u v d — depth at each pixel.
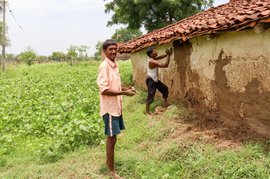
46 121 8.27
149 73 8.32
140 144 6.49
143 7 22.11
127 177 5.31
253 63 5.68
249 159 4.91
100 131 6.98
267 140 5.35
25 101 10.81
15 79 19.78
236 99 6.23
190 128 6.59
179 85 8.64
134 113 8.71
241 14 5.42
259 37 5.45
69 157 6.23
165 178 4.93
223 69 6.55
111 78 5.14
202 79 7.43
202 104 7.54
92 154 6.20
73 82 15.88
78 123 6.91
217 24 5.79
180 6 23.31
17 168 5.84
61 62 35.44
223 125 6.52
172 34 7.62
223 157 5.07
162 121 7.35
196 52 7.61
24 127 8.09
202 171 4.91
